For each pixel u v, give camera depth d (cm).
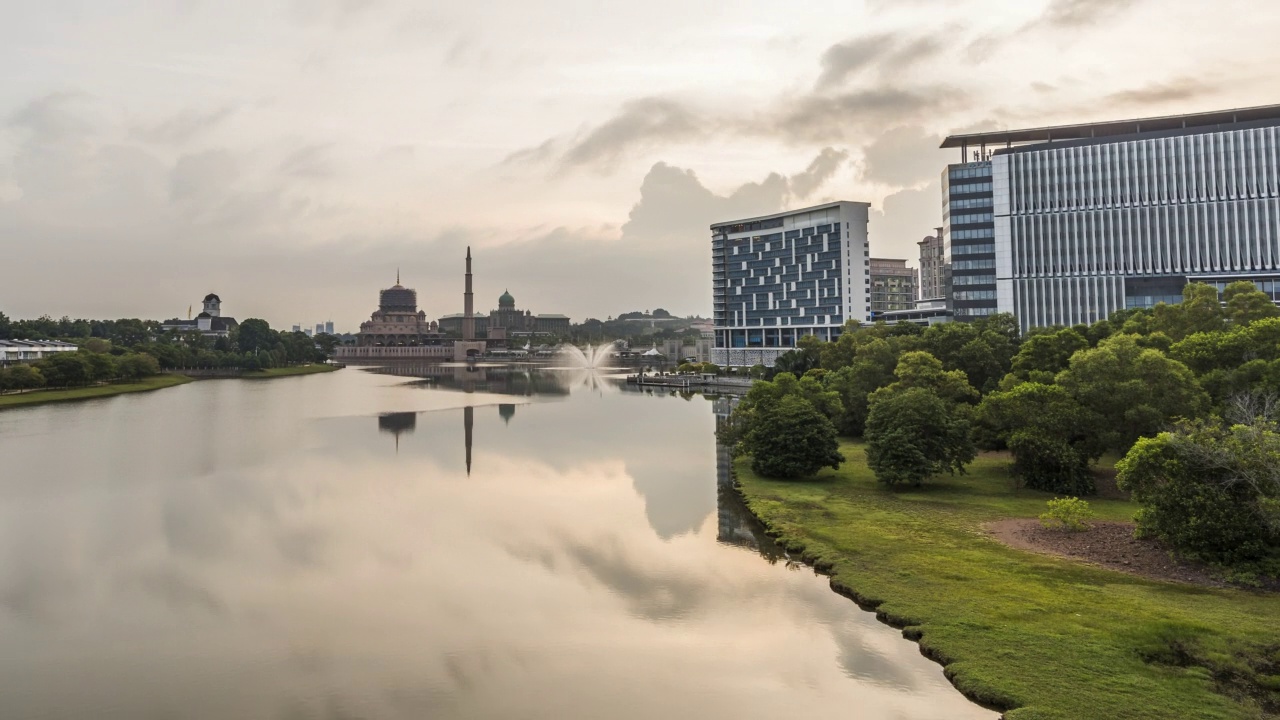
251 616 5334
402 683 4338
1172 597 4816
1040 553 5875
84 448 12575
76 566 6419
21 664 4600
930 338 13688
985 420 8919
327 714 4003
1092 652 4116
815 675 4319
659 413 18525
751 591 5622
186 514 8156
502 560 6550
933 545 6234
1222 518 5234
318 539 7219
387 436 14312
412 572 6259
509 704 4094
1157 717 3466
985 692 3822
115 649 4803
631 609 5388
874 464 8631
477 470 10788
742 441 10431
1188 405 7719
